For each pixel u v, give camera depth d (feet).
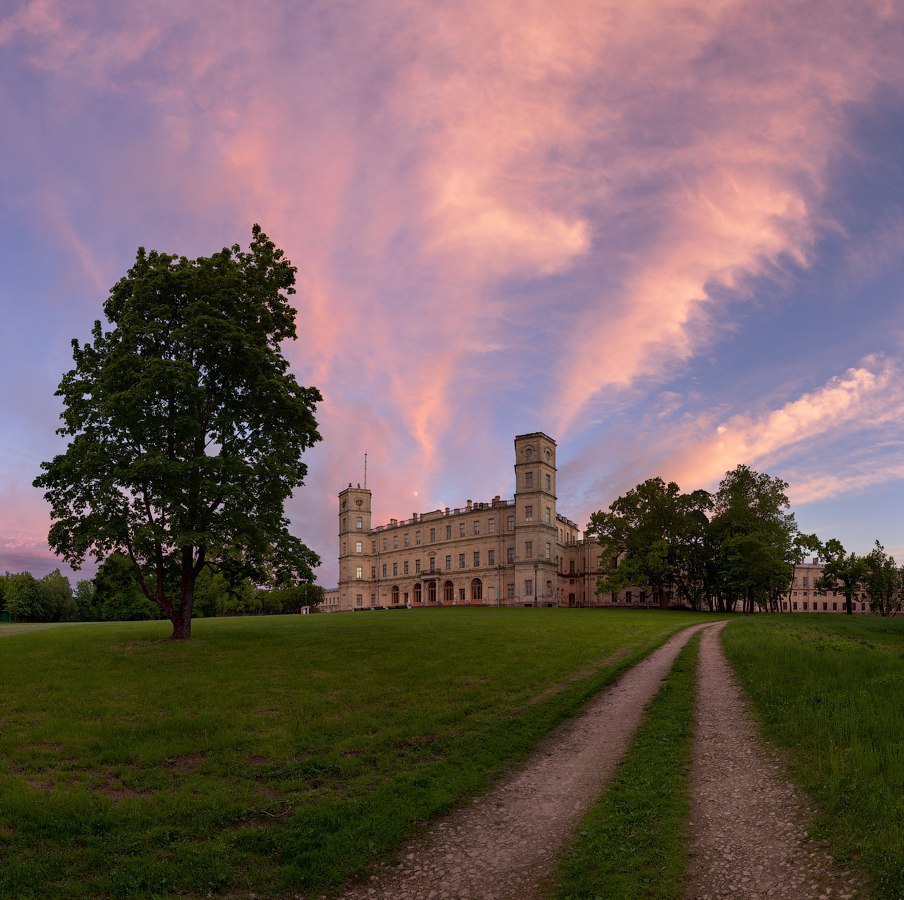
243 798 37.78
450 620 165.37
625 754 45.42
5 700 60.75
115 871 29.12
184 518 96.27
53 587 413.39
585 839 31.35
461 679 72.74
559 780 40.86
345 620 169.48
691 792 36.42
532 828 33.60
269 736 49.80
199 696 62.80
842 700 49.14
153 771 42.22
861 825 28.25
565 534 448.24
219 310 105.09
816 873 25.71
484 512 439.22
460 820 35.22
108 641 103.19
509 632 125.70
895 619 187.93
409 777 40.96
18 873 28.32
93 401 98.94
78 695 62.75
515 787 40.06
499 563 424.46
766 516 278.46
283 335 120.67
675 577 307.17
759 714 52.29
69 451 97.04
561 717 56.90
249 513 105.50
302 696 63.21
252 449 108.68
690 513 300.20
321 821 34.42
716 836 30.37
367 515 531.50
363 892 28.12
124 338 101.60
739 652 85.61
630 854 29.27
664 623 166.30
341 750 46.78
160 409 101.19
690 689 65.62
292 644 98.89
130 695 63.05
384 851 31.55
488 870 29.35
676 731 49.26
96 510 96.73
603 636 123.24
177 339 99.09
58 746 47.03
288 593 507.30
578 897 26.30
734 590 282.56
